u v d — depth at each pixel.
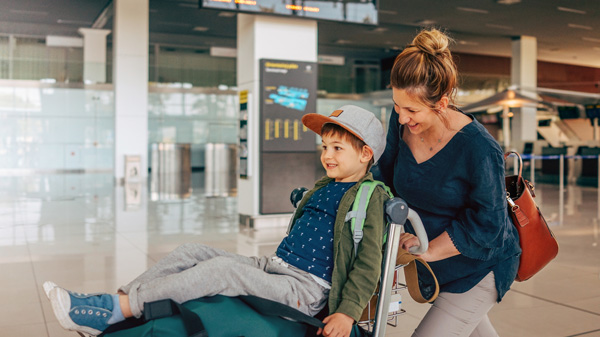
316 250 2.02
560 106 23.53
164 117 28.27
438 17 20.53
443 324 2.17
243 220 9.07
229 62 29.92
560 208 11.02
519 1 17.80
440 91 1.92
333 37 25.89
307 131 8.98
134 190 15.95
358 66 30.48
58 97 26.19
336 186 2.11
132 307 1.76
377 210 1.99
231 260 1.87
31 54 26.92
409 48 1.97
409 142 2.23
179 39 27.50
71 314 1.70
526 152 22.41
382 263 1.95
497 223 1.98
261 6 8.22
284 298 1.90
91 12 22.09
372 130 2.06
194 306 1.79
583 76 30.84
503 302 4.61
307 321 1.83
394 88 1.98
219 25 24.08
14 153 25.70
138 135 19.17
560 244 7.15
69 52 27.14
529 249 2.20
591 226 8.63
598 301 4.62
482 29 22.56
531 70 24.11
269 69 8.69
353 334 2.01
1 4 20.62
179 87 28.38
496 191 1.98
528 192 2.24
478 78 28.69
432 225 2.22
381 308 1.93
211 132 29.11
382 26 22.84
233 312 1.80
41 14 22.48
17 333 3.84
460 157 2.04
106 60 27.64
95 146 26.88
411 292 2.20
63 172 26.08
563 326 3.99
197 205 11.98
